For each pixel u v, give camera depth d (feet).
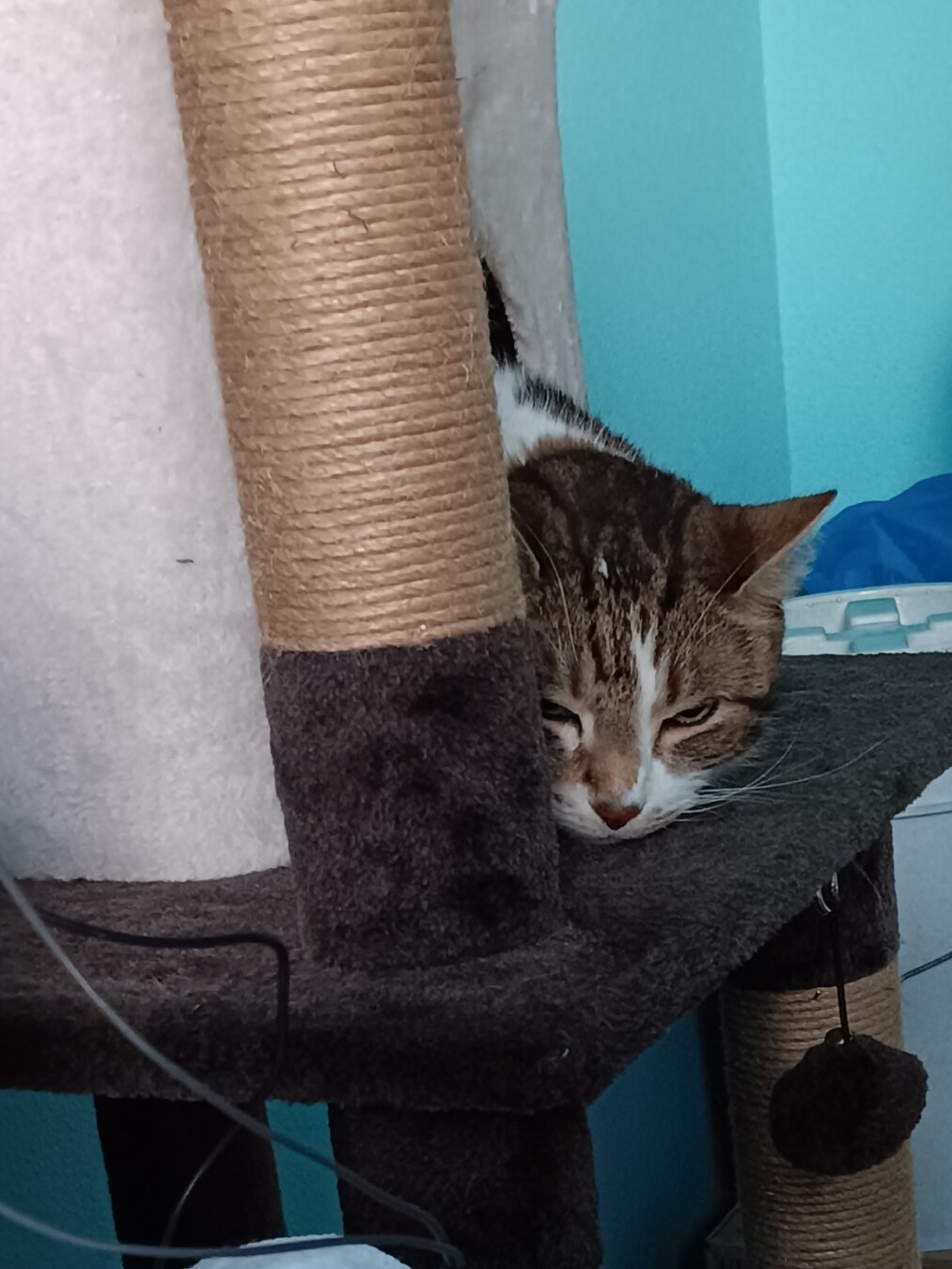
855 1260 4.14
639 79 5.69
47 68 2.62
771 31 6.73
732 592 3.66
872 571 6.13
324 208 2.20
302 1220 4.49
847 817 3.15
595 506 3.74
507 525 2.44
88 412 2.77
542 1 4.28
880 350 6.89
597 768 3.41
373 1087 2.19
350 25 2.15
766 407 6.90
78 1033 2.35
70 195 2.68
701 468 6.31
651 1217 5.89
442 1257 2.23
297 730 2.37
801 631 5.57
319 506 2.30
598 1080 2.10
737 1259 5.96
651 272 5.86
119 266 2.71
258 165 2.21
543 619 3.39
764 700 3.82
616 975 2.30
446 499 2.32
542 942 2.45
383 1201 2.19
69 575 2.86
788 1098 3.51
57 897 2.92
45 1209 3.90
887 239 6.77
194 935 2.65
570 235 5.18
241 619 2.90
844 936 3.95
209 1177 3.34
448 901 2.38
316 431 2.28
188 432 2.80
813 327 6.98
